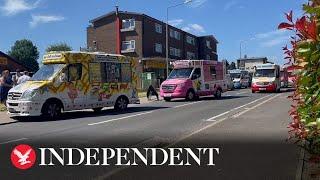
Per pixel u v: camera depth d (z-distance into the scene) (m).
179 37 78.06
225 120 16.45
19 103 17.84
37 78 18.86
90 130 14.26
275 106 23.11
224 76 34.06
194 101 29.33
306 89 3.84
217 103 26.61
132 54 65.00
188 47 82.62
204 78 31.50
